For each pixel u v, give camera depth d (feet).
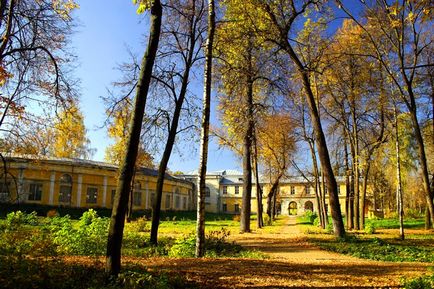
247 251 53.01
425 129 107.76
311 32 83.92
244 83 67.15
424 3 35.83
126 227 97.04
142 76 28.17
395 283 30.48
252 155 111.04
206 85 45.80
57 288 23.30
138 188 209.87
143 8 29.86
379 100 87.25
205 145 44.75
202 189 44.57
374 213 204.33
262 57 68.39
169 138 56.13
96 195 185.98
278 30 72.69
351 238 69.72
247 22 67.21
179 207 261.44
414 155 118.21
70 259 35.81
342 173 119.65
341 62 86.58
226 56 62.03
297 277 32.78
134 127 27.48
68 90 60.23
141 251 48.44
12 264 25.07
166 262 38.55
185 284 27.30
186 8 57.00
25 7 52.90
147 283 23.98
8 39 50.03
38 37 55.26
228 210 327.47
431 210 53.31
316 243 65.67
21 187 159.22
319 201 126.82
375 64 85.15
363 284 30.14
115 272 25.66
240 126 81.61
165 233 85.30
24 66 56.80
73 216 155.12
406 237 81.97
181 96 56.59
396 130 79.92
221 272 33.53
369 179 164.35
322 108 105.29
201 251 44.27
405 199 239.50
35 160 84.69
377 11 56.95
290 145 119.24
